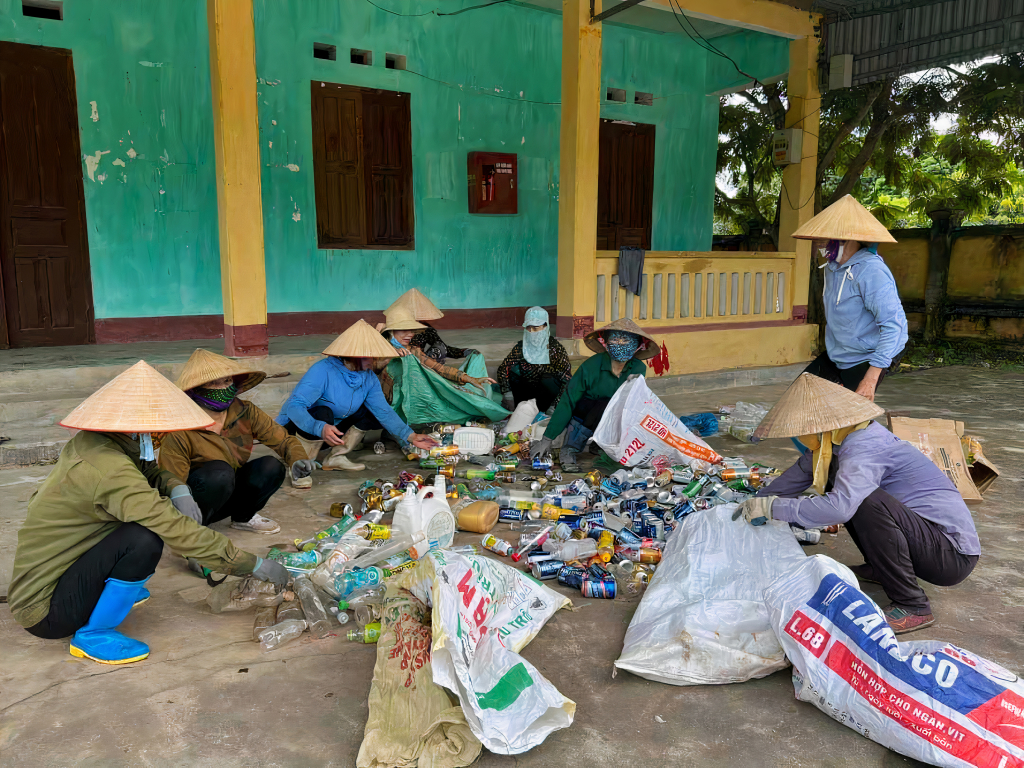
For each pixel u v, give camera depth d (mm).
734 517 3152
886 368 4289
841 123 13188
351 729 2418
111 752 2283
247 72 6293
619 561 3781
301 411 5117
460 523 4238
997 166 13188
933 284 13953
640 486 4840
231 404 3992
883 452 3049
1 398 5770
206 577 3324
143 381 2688
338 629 3107
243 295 6598
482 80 10062
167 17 7930
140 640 2980
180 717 2469
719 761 2277
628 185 11617
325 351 5207
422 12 9477
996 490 5113
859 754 2318
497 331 10023
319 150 8992
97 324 7941
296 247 9000
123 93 7789
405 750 2225
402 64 9445
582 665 2836
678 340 8844
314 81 8852
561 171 8211
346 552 3506
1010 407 8102
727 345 9352
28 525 2672
